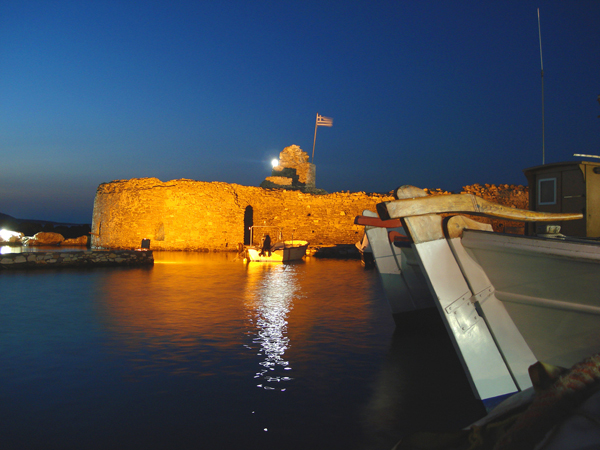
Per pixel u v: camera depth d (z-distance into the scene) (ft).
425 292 25.70
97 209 143.74
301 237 130.72
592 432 4.06
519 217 12.96
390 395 15.53
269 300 36.55
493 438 5.41
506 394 12.82
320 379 17.24
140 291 41.04
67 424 12.98
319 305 34.32
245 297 38.04
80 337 23.45
